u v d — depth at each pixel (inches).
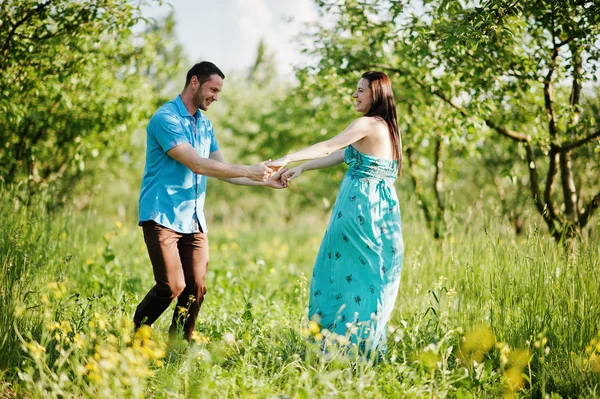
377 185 142.6
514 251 155.7
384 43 219.8
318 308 142.2
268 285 254.4
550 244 157.6
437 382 124.4
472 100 202.7
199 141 146.6
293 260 382.3
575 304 142.6
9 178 248.5
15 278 151.3
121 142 321.4
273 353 133.2
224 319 174.6
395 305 197.0
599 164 223.5
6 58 188.7
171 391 112.6
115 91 279.7
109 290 202.4
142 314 141.0
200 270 146.1
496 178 362.9
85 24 196.9
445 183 350.6
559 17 179.0
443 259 200.5
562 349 137.5
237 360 131.6
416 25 197.6
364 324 137.5
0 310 135.1
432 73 215.5
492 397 122.2
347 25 235.6
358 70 241.8
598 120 227.9
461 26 171.5
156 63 301.0
